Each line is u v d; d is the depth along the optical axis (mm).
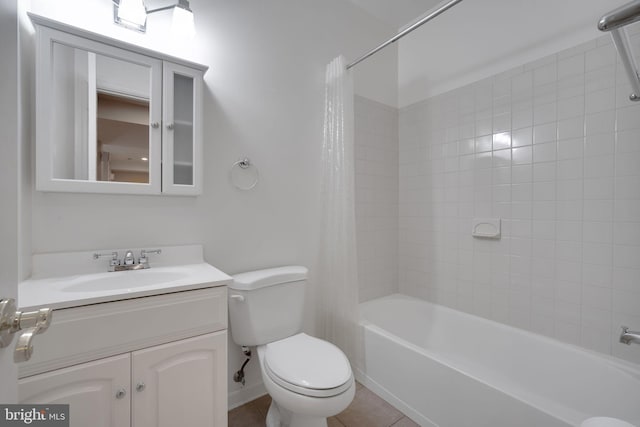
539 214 1626
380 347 1680
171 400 997
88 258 1200
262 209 1715
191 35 1392
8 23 462
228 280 1109
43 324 454
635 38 1334
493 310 1834
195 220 1483
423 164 2254
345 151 1817
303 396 1072
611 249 1389
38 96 1047
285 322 1527
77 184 1127
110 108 1205
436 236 2162
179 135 1367
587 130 1453
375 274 2293
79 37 1122
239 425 1469
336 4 2072
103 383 882
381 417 1517
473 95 1941
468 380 1265
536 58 1640
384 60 2379
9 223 473
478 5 1919
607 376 1315
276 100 1768
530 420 1071
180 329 1016
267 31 1737
